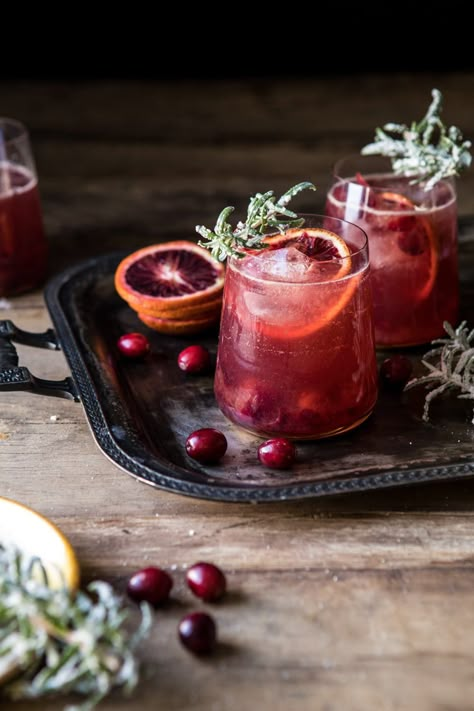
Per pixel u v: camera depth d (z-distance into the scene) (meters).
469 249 1.00
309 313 0.73
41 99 1.43
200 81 1.52
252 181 1.16
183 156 1.23
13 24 1.58
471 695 0.62
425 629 0.65
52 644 0.60
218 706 0.61
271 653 0.64
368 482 0.70
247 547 0.70
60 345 0.84
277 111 1.38
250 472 0.74
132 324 0.90
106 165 1.21
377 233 0.83
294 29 1.60
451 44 1.61
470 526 0.71
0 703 0.62
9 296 0.96
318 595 0.67
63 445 0.78
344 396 0.75
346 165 0.88
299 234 0.76
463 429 0.77
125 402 0.79
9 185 0.93
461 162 0.80
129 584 0.66
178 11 1.58
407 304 0.84
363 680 0.63
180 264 0.89
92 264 0.95
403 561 0.69
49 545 0.66
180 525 0.71
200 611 0.66
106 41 1.60
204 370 0.84
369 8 1.59
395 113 1.35
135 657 0.64
